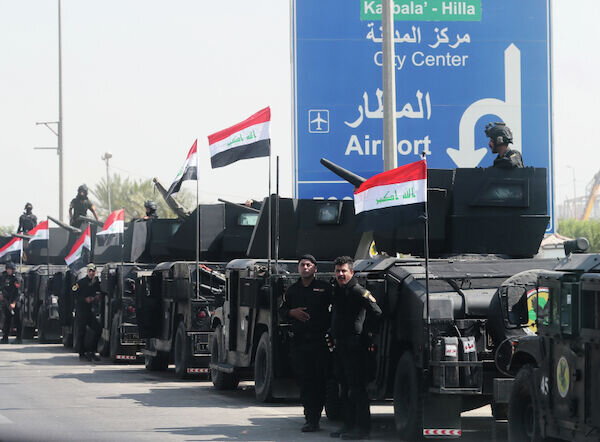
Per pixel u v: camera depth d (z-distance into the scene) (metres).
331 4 23.31
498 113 23.58
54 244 38.72
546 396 10.26
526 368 10.95
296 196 23.16
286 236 19.64
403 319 12.72
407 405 12.58
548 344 10.23
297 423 14.41
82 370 24.05
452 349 11.77
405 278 12.88
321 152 23.23
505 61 23.58
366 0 23.44
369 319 12.96
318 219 19.66
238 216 23.91
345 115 23.25
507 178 16.05
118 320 25.75
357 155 23.22
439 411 12.02
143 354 24.50
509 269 13.33
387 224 13.37
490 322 12.23
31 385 20.17
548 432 10.20
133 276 26.02
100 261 31.44
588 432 9.41
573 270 9.87
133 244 26.66
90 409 16.06
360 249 19.78
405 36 23.47
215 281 21.52
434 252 16.23
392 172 13.23
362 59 23.28
